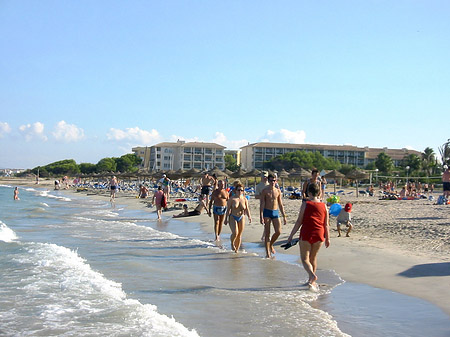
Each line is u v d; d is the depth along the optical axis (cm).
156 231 1608
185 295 681
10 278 784
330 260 938
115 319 545
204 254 1081
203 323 542
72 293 679
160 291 708
